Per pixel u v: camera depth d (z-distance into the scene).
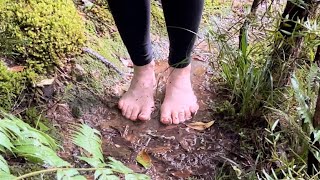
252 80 1.00
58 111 1.01
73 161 0.90
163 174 0.93
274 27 0.97
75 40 1.10
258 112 1.00
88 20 1.21
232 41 1.20
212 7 1.34
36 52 1.05
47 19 1.07
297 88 0.85
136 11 0.93
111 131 1.00
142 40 0.97
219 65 1.12
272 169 0.81
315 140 0.77
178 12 0.94
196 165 0.95
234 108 1.04
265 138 0.87
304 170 0.83
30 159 0.55
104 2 1.26
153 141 0.99
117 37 1.21
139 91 1.04
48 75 1.05
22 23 1.05
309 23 0.86
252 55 1.03
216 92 1.10
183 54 1.00
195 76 1.15
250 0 1.40
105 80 1.10
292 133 0.86
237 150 0.98
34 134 0.55
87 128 0.66
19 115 0.96
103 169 0.56
